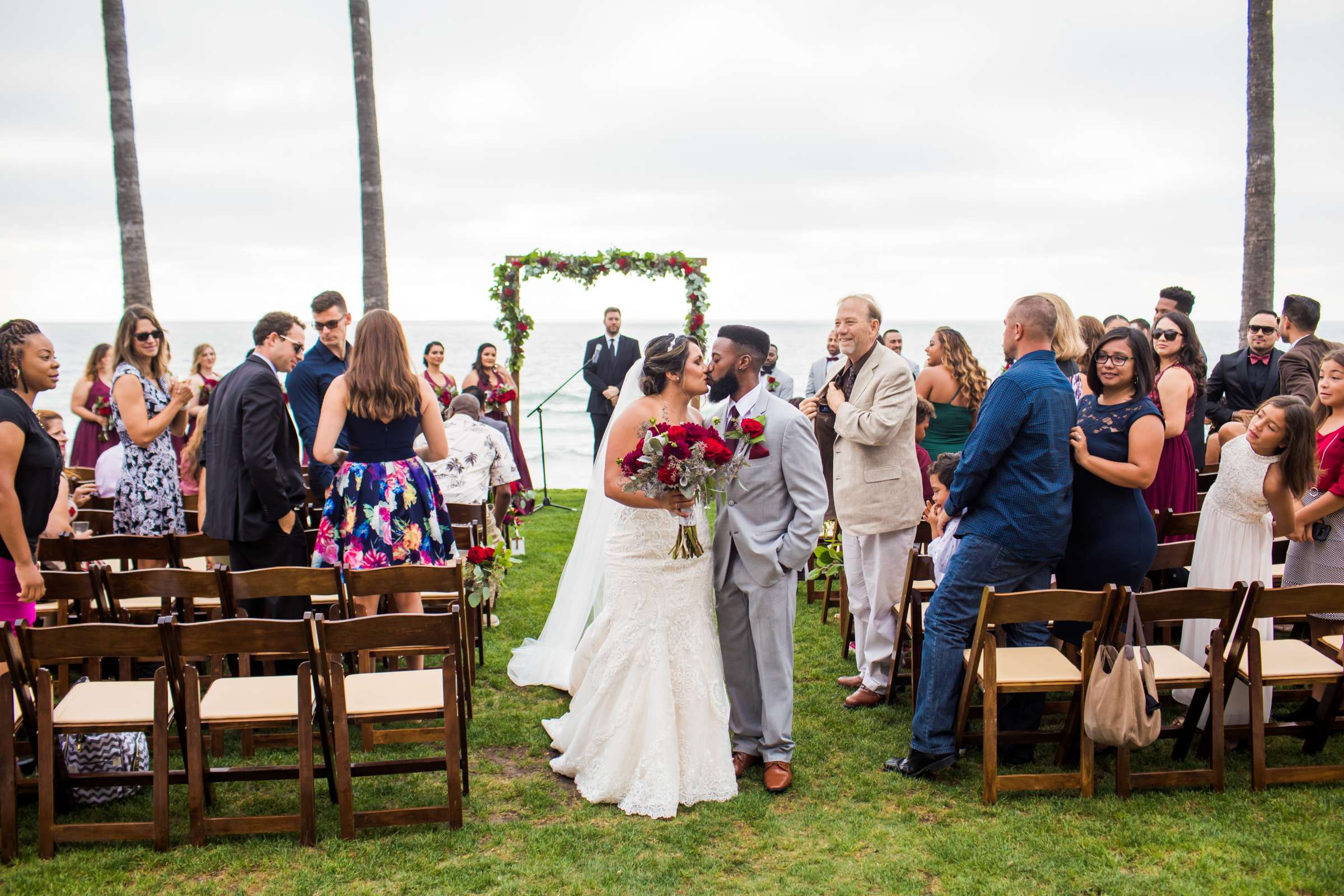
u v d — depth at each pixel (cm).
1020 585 377
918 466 458
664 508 353
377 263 1150
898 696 473
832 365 987
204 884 297
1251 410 645
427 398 433
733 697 394
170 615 312
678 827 338
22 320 364
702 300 1151
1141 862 306
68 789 347
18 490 358
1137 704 331
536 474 1944
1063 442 365
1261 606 343
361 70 1116
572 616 496
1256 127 905
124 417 503
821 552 572
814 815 348
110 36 1007
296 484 445
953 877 300
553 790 371
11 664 312
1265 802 344
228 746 411
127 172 1033
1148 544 382
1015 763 391
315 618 326
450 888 296
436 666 519
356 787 371
